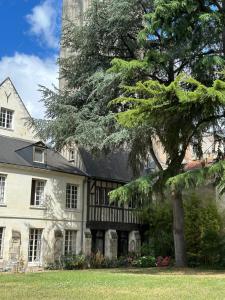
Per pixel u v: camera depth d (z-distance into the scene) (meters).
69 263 22.67
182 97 14.09
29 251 22.44
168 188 18.11
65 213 24.25
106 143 19.69
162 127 18.30
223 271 18.19
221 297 9.79
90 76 21.05
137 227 27.34
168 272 17.91
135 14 20.69
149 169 28.66
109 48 21.72
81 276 15.44
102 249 25.94
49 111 22.75
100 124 19.97
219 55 18.12
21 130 26.19
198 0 18.20
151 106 15.16
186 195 25.86
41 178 23.39
